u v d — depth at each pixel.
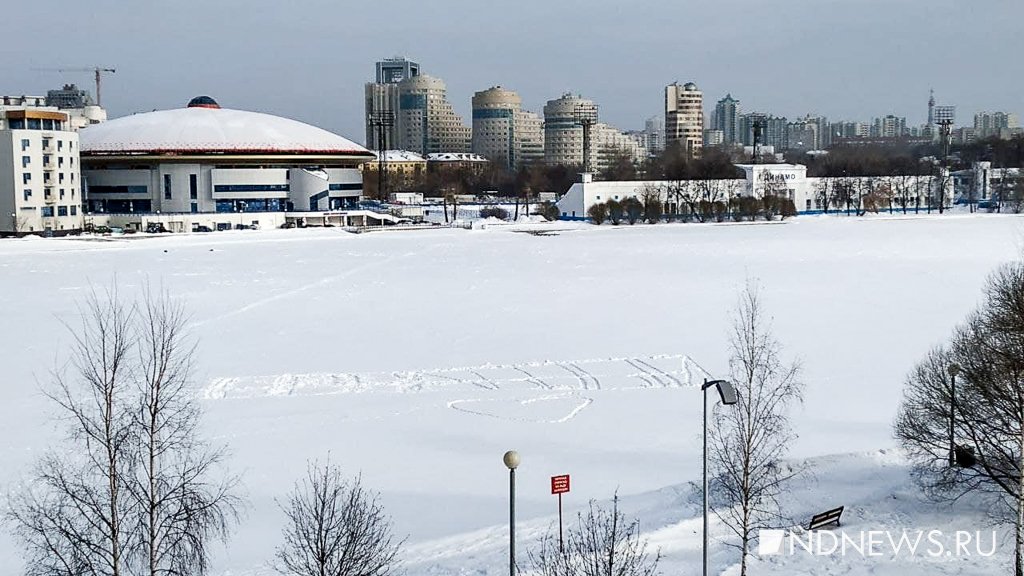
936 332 85.12
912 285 114.19
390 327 90.38
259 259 149.00
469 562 36.72
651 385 68.00
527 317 95.44
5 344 80.81
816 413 59.28
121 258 149.62
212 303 103.62
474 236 194.12
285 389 67.44
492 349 80.50
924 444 46.66
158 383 35.09
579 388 67.44
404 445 54.62
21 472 48.38
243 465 50.69
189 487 41.53
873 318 92.44
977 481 43.84
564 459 51.91
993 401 42.16
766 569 36.47
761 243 171.62
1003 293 59.59
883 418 58.06
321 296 109.25
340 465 50.97
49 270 132.88
